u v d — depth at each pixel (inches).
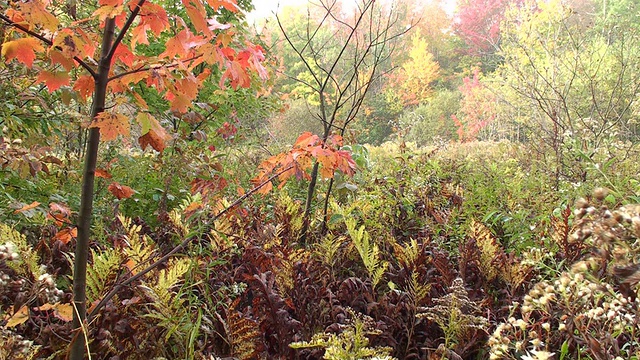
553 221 107.8
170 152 125.1
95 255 64.7
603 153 154.2
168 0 173.9
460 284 73.4
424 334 82.1
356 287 87.4
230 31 55.8
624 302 45.8
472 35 1225.4
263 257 89.1
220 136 199.5
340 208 127.0
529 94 231.0
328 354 54.9
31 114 113.2
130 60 54.6
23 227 95.7
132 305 68.4
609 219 36.6
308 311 81.2
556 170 168.6
